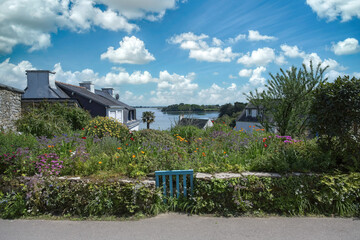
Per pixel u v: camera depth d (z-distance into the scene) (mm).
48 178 4078
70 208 3984
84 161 4672
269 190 4016
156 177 4105
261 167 4484
